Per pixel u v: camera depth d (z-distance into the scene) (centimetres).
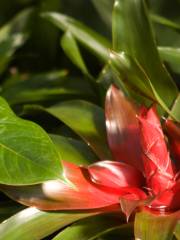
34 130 59
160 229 58
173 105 69
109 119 69
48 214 64
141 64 73
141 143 64
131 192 64
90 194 64
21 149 59
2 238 63
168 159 64
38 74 100
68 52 85
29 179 57
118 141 68
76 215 64
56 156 58
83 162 69
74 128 72
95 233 62
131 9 76
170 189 63
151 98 66
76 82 98
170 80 73
